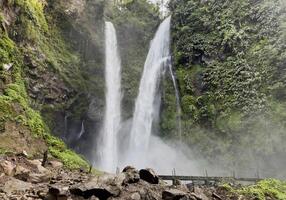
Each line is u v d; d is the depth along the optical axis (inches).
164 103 1294.3
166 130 1237.1
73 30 1051.3
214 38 1227.2
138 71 1294.3
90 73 1079.6
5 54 696.4
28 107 658.8
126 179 306.0
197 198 287.9
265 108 971.9
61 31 1018.1
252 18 1135.6
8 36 759.1
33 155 525.3
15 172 366.6
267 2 1112.2
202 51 1244.5
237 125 1023.6
